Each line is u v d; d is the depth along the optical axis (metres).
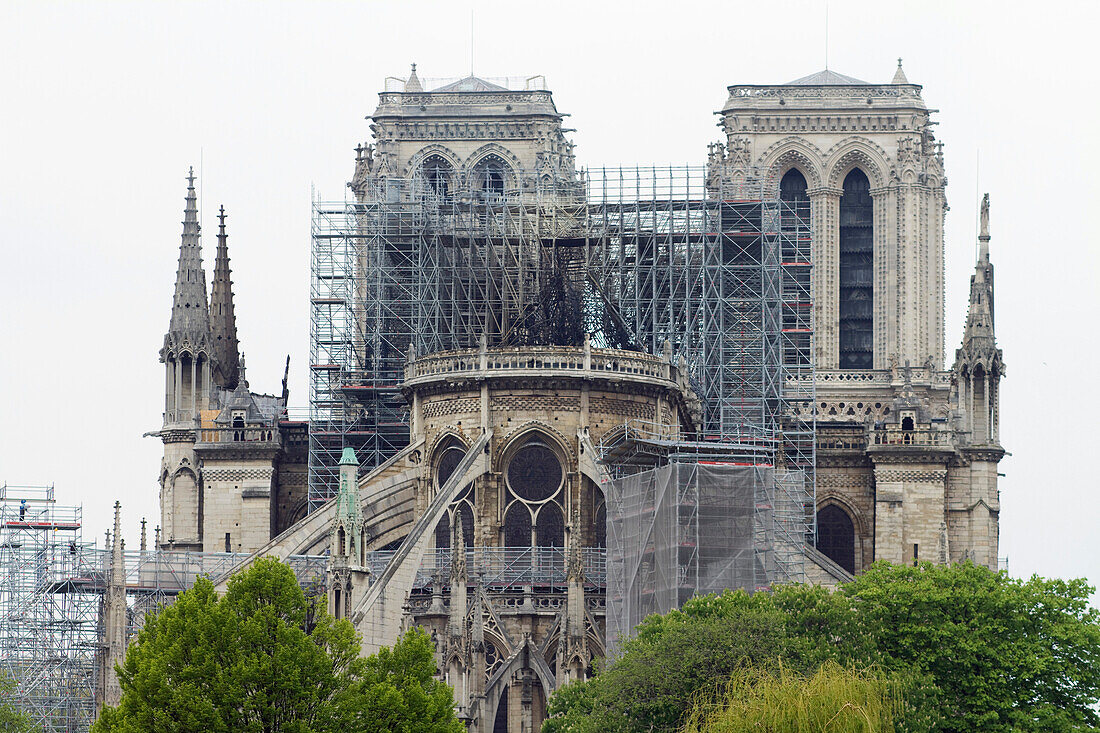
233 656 190.00
